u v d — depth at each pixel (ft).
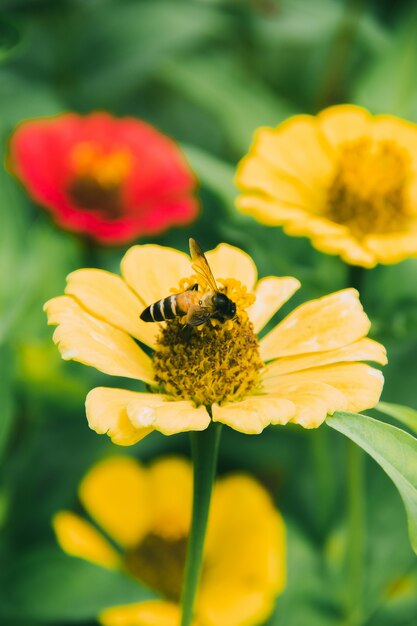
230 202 1.39
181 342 1.06
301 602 1.36
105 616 1.27
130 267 1.09
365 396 1.02
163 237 1.56
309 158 1.39
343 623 1.35
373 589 1.37
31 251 1.33
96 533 1.40
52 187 1.47
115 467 1.42
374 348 1.05
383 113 1.57
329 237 1.26
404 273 1.36
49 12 1.64
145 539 1.41
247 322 1.07
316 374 1.05
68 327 1.03
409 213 1.38
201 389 1.05
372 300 1.36
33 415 1.41
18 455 1.44
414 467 0.99
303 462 1.47
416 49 1.57
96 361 1.02
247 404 1.01
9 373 1.27
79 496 1.45
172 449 1.52
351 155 1.37
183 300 1.05
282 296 1.12
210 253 1.13
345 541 1.40
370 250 1.27
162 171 1.54
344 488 1.45
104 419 0.99
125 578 1.24
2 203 1.33
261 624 1.35
